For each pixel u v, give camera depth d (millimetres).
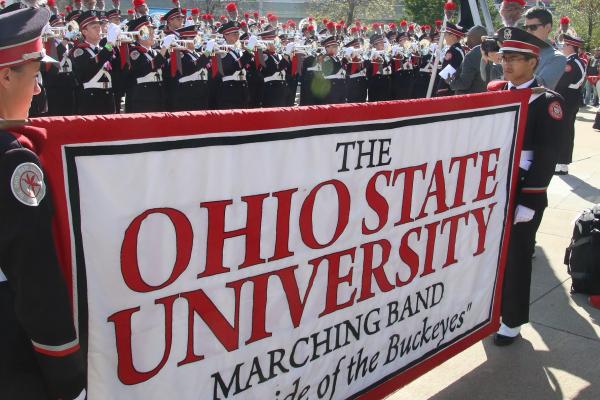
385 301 2396
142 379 1652
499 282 3123
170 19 8461
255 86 9148
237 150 1727
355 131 2068
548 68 4926
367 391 2430
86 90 6992
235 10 10648
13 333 1405
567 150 7676
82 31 7148
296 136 1879
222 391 1874
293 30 13922
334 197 2061
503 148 2869
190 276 1700
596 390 2928
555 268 4551
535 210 3047
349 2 26328
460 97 2510
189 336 1739
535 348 3322
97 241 1479
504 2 5281
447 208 2609
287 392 2086
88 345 1516
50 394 1426
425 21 21766
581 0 22828
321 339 2164
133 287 1577
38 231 1280
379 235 2283
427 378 2990
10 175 1252
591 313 3787
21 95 1462
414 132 2318
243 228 1800
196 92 7977
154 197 1570
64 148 1387
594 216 4023
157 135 1539
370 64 11305
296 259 1988
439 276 2664
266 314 1939
